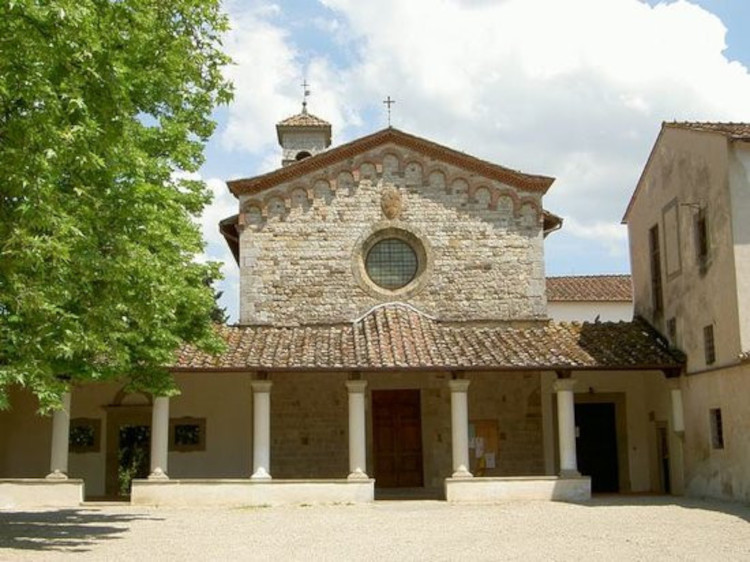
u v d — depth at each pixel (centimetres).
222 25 1798
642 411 2723
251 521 1884
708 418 2223
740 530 1570
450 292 2661
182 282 1844
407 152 2717
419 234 2683
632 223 2884
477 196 2708
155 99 1772
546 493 2334
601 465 2716
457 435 2373
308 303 2650
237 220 2739
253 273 2658
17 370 1240
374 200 2702
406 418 2667
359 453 2355
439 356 2372
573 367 2345
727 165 2081
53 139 1121
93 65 1166
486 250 2684
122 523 1848
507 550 1360
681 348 2412
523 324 2644
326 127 3631
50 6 1056
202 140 1972
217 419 2630
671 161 2469
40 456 2586
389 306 2644
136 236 1495
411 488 2625
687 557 1255
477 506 2202
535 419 2642
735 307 2036
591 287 4334
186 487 2303
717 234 2145
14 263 1162
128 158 1443
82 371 1789
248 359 2348
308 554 1340
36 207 1146
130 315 1642
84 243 1342
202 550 1395
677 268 2434
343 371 2316
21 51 1081
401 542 1480
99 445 2647
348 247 2678
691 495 2342
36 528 1731
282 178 2694
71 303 1431
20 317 1273
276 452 2606
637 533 1557
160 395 1992
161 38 1628
